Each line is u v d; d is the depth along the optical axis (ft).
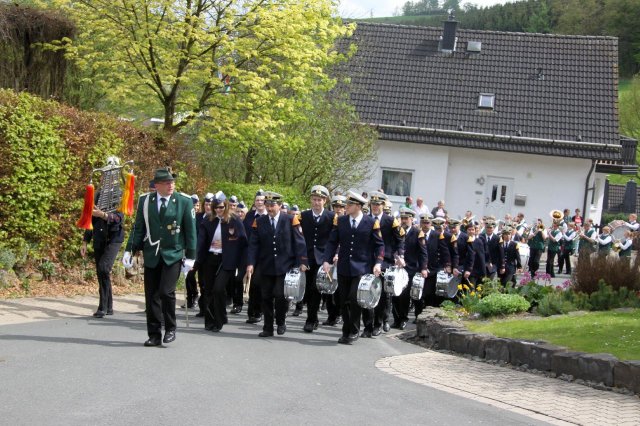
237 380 28.91
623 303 47.24
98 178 52.34
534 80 122.31
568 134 116.06
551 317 43.50
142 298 51.29
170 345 35.14
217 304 41.52
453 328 40.98
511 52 125.90
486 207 117.60
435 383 31.40
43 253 49.26
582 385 32.04
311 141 87.61
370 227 41.27
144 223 35.29
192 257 35.73
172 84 69.56
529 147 114.62
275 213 41.45
